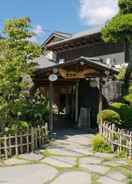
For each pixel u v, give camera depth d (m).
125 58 17.39
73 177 8.88
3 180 8.59
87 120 18.06
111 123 13.00
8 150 11.14
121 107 14.86
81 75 15.66
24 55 13.15
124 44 17.48
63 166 9.97
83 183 8.37
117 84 17.55
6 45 12.99
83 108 18.41
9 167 9.84
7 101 13.15
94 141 12.16
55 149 12.22
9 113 12.98
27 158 10.91
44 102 19.22
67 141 13.80
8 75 12.24
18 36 13.17
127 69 15.32
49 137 14.59
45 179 8.70
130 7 12.34
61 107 23.05
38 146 12.64
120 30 11.62
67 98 22.08
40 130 12.81
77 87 19.55
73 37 21.50
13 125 11.89
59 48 22.50
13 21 13.34
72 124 19.03
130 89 14.52
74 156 11.20
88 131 16.66
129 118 14.17
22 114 13.85
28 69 13.25
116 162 10.47
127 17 11.50
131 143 11.02
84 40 19.81
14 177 8.86
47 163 10.30
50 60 22.81
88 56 20.19
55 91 22.48
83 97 20.20
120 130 11.82
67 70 15.23
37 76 15.73
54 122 19.84
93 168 9.77
